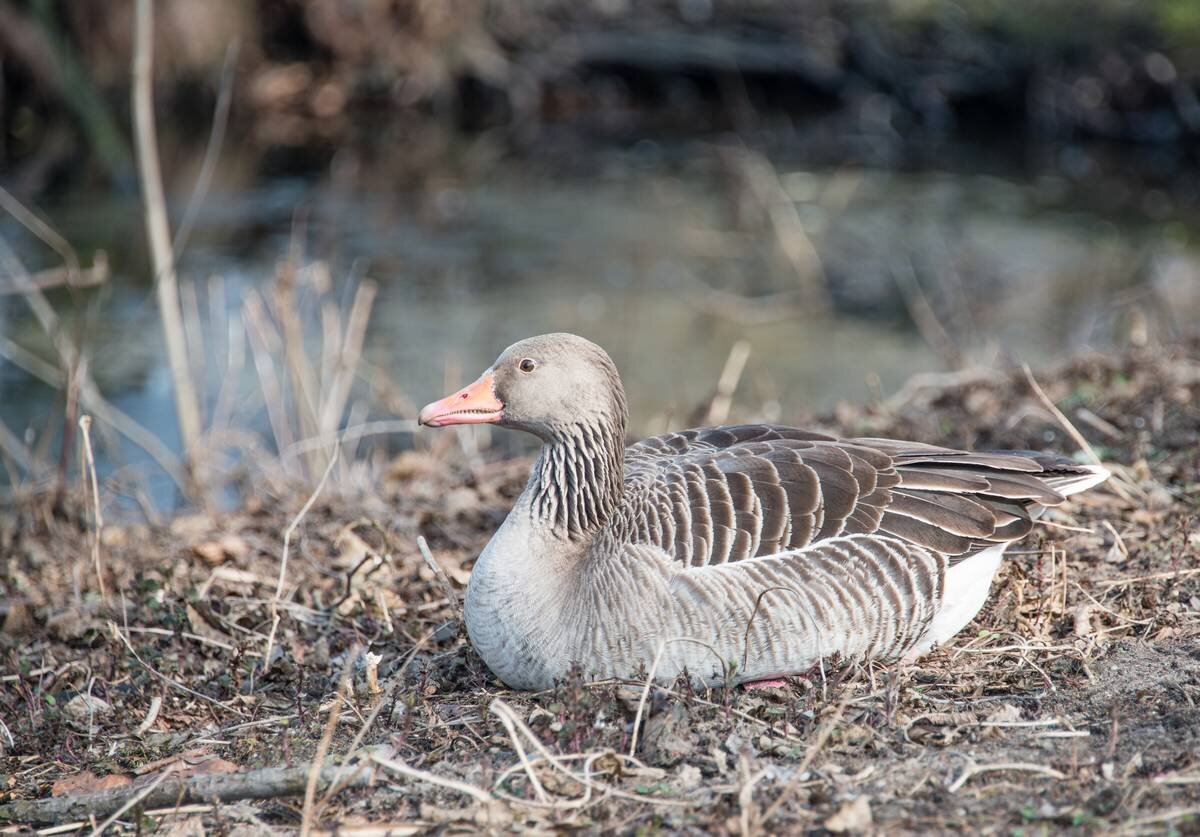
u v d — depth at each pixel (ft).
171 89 120.37
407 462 46.80
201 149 115.03
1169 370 43.37
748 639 25.80
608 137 126.82
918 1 130.11
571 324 75.97
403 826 22.03
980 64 126.72
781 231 90.84
